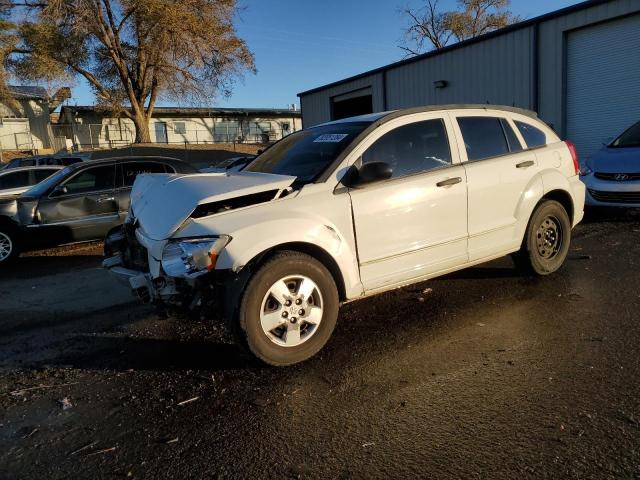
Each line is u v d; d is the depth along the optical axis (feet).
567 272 18.88
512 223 16.62
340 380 11.74
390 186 13.97
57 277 23.75
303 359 12.55
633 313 14.55
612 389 10.60
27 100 138.51
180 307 12.25
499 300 16.29
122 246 16.08
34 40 106.73
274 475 8.59
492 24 144.46
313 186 13.10
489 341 13.34
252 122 170.91
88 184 28.84
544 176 17.39
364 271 13.61
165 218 12.60
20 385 12.33
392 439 9.39
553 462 8.46
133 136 150.10
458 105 16.35
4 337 15.83
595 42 48.55
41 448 9.66
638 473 8.10
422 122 15.23
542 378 11.24
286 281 12.28
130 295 19.72
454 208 15.06
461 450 8.93
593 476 8.09
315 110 92.38
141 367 13.00
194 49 107.76
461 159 15.66
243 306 11.71
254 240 11.76
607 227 26.99
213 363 12.98
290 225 12.22
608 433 9.14
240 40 111.86
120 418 10.60
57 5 102.12
